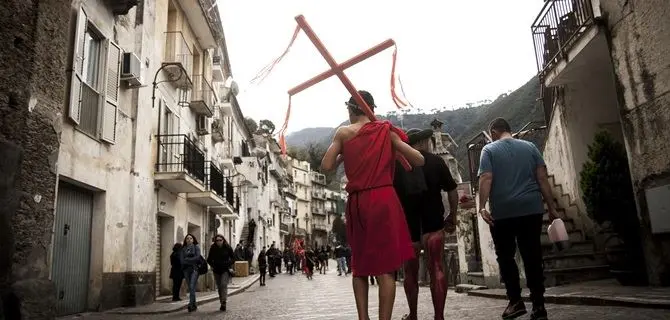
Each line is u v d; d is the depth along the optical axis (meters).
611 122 10.38
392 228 3.03
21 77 6.07
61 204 9.60
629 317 4.56
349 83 3.25
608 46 7.95
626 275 7.31
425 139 4.88
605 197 7.41
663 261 6.77
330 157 3.19
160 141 14.81
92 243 10.71
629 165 7.43
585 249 9.77
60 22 6.94
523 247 4.82
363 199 3.09
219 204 20.64
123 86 12.35
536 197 4.81
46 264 6.43
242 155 39.84
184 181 14.75
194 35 20.02
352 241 3.15
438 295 4.49
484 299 8.45
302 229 98.25
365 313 3.04
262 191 49.22
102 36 11.09
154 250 14.06
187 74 16.81
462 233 12.65
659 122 6.79
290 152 107.38
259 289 19.66
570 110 10.71
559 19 9.63
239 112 34.97
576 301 6.14
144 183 13.39
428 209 4.64
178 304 11.95
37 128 6.34
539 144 14.60
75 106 9.52
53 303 6.20
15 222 5.80
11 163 5.69
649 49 6.94
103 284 10.70
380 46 3.25
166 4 16.06
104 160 11.02
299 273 41.97
